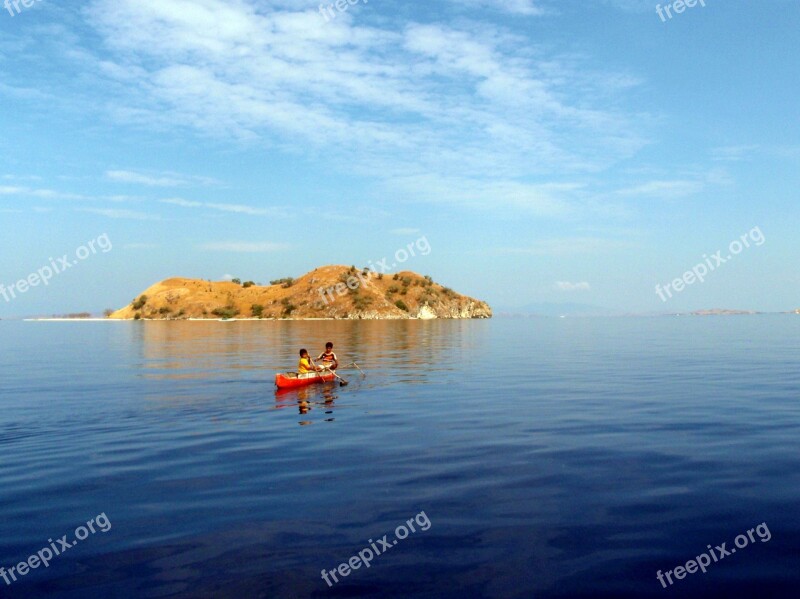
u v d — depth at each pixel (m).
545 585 6.02
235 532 7.46
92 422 14.97
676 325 108.50
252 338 64.44
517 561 6.57
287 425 14.38
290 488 9.25
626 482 9.35
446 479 9.62
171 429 14.02
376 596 5.82
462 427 13.84
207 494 9.00
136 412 16.38
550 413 15.55
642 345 45.44
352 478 9.74
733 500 8.44
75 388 21.48
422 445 12.05
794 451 11.16
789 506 8.15
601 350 40.22
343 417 15.39
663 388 19.94
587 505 8.31
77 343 58.03
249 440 12.73
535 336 65.44
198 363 32.44
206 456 11.35
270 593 5.89
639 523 7.62
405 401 18.00
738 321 141.38
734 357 32.66
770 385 20.31
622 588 5.96
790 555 6.64
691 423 13.90
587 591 5.90
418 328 99.75
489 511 8.12
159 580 6.20
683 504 8.30
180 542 7.18
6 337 73.94
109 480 9.83
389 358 34.72
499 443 12.14
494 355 36.75
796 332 70.00
